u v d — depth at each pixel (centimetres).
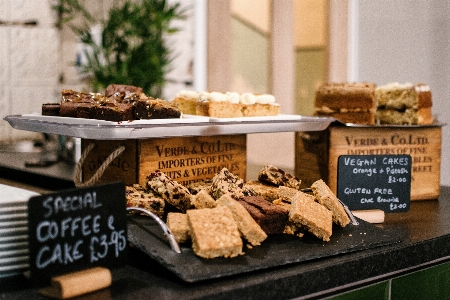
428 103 218
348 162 180
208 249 122
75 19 355
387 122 225
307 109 460
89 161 186
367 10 424
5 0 328
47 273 108
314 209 147
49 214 108
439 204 206
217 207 133
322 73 445
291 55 423
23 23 336
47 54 348
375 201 184
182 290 113
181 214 138
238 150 195
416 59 388
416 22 387
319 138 205
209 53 385
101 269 115
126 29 330
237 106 197
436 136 211
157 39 330
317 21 443
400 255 146
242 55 404
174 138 176
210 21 383
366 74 428
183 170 180
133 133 148
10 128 340
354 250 139
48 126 156
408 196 187
